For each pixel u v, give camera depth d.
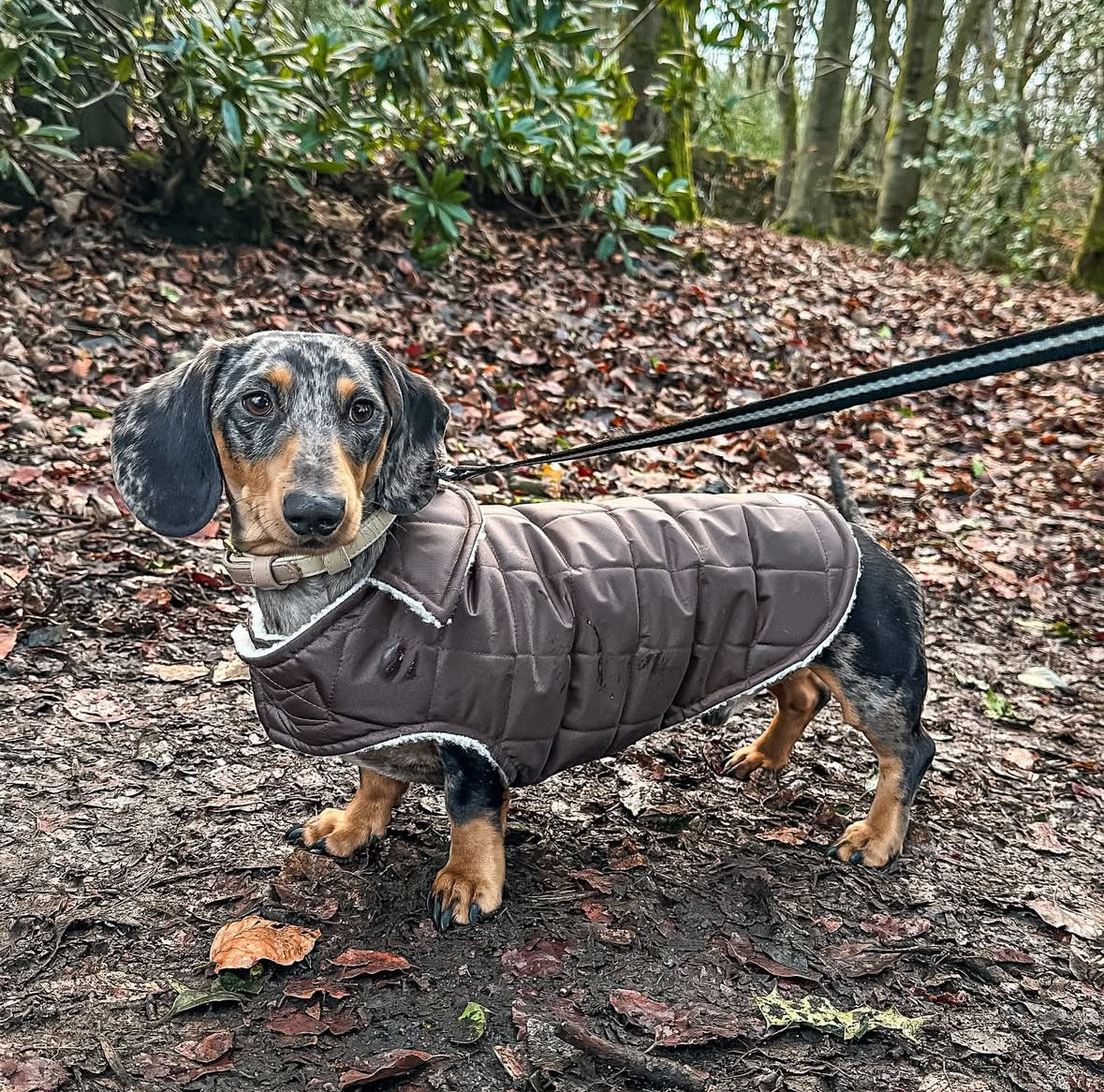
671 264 2.36
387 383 0.64
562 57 2.23
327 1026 0.57
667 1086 0.55
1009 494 1.58
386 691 0.60
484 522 0.68
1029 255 3.85
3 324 1.40
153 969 0.60
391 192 1.91
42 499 1.12
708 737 0.91
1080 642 1.17
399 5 1.84
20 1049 0.54
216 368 0.62
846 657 0.72
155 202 1.73
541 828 0.77
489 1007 0.59
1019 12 4.28
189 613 0.99
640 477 1.39
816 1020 0.60
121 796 0.75
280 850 0.71
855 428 1.74
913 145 4.18
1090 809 0.85
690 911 0.69
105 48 1.75
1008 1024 0.62
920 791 0.86
